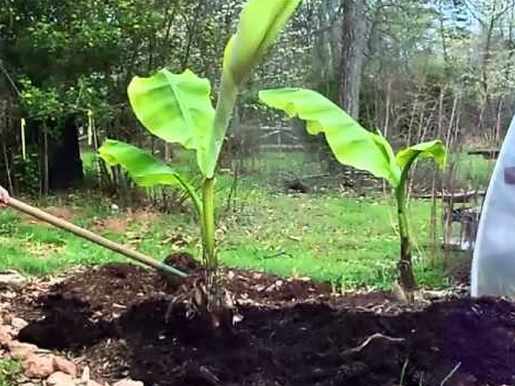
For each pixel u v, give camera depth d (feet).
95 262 27.61
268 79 57.11
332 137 16.88
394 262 29.86
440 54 61.21
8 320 16.89
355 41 64.13
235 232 38.04
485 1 60.39
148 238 35.88
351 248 34.12
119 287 19.51
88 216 40.65
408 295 17.61
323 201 49.44
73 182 48.14
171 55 44.91
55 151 47.75
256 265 28.37
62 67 43.55
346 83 63.98
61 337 15.44
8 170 46.44
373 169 16.88
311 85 67.26
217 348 14.17
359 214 44.14
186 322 14.57
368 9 67.05
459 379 13.06
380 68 63.62
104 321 15.78
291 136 57.67
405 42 63.72
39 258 28.58
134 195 43.62
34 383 13.15
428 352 13.76
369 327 14.65
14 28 44.34
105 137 44.96
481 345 13.94
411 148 16.62
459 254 27.02
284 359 13.64
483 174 28.58
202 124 14.92
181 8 44.62
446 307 15.16
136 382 12.97
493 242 19.51
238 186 49.26
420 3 64.23
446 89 38.47
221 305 14.25
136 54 44.29
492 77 46.06
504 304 15.58
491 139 29.68
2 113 45.55
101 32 42.52
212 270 14.30
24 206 14.80
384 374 13.34
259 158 54.75
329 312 15.57
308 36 66.80
